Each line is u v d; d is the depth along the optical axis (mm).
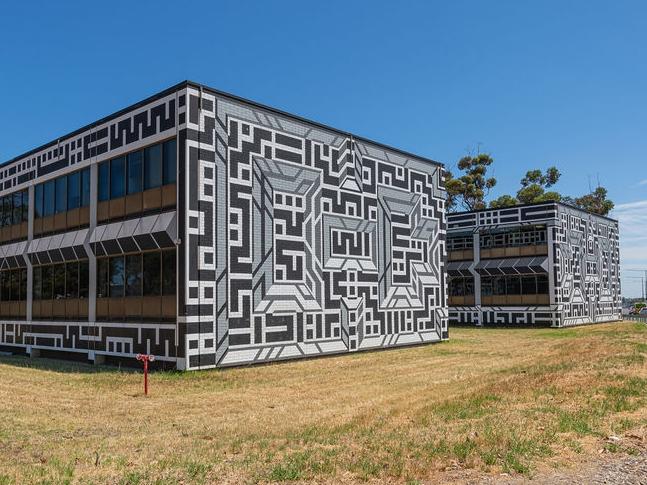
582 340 25500
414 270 27094
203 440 9422
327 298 22250
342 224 23297
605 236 50906
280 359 20172
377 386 15359
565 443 7703
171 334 18078
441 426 9039
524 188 69625
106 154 20672
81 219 21906
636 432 8203
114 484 6609
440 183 29500
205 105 18469
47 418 11609
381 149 25812
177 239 17812
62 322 22578
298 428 10016
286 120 21234
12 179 25828
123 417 11805
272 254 20203
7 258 25547
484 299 45344
